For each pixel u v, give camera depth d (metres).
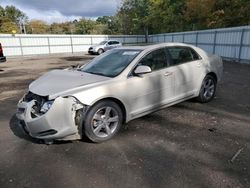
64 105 3.16
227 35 16.42
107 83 3.56
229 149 3.28
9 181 2.64
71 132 3.29
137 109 3.99
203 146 3.38
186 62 4.88
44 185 2.56
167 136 3.74
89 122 3.38
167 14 37.25
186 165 2.89
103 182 2.59
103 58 4.59
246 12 23.17
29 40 25.41
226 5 25.58
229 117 4.57
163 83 4.31
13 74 11.27
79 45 29.67
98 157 3.13
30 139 3.70
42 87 3.48
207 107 5.20
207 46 19.06
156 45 4.47
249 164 2.89
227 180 2.58
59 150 3.34
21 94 6.91
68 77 3.83
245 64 14.23
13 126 4.27
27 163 3.02
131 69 3.90
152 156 3.13
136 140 3.62
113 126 3.72
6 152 3.30
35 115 3.23
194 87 5.08
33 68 13.76
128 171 2.79
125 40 33.38
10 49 24.22
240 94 6.46
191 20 30.95
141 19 43.31
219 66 5.75
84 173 2.77
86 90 3.33
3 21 51.69
